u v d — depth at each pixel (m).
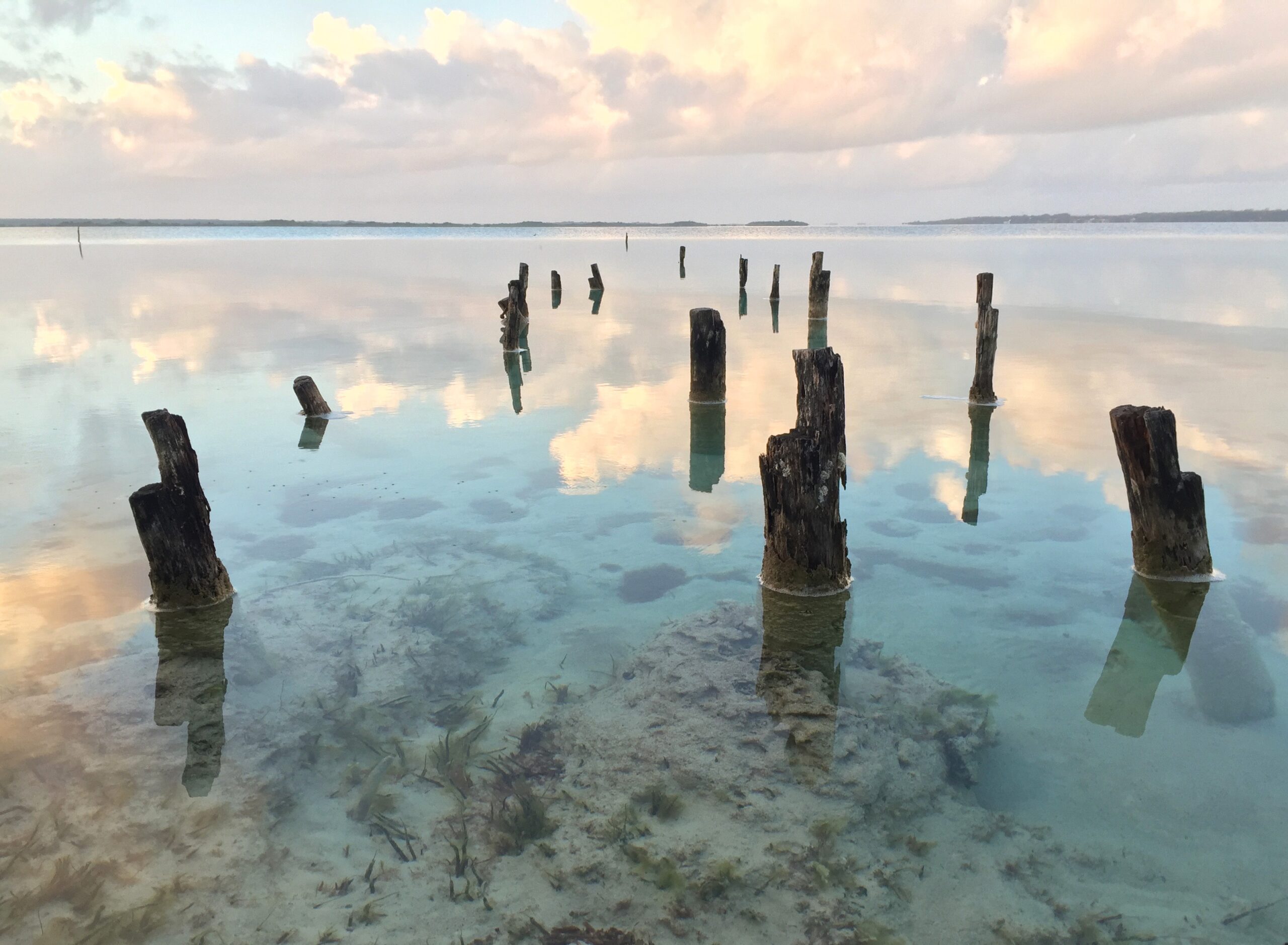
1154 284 29.39
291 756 4.16
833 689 4.69
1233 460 8.86
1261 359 14.85
